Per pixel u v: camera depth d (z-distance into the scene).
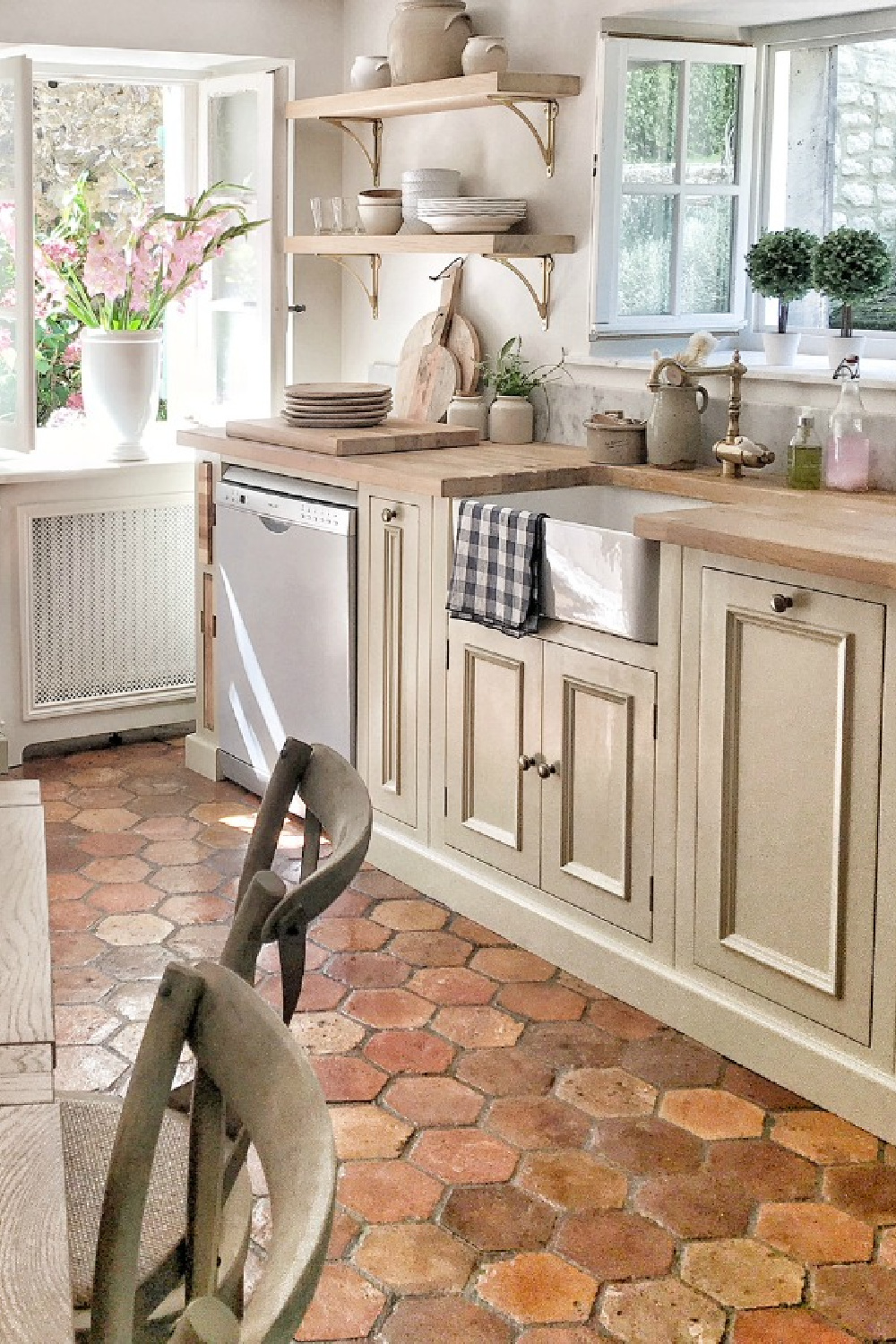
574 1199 2.57
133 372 4.88
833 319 4.18
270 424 4.41
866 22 3.98
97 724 4.98
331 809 1.56
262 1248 2.37
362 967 3.45
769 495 3.45
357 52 5.00
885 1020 2.73
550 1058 3.05
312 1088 1.00
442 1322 2.26
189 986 1.16
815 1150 2.72
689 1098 2.90
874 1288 2.34
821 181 4.20
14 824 1.91
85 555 4.86
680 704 3.05
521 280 4.43
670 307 4.36
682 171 4.27
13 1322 0.96
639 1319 2.27
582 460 3.99
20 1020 1.38
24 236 4.64
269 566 4.28
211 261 5.20
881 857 2.68
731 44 4.24
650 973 3.21
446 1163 2.68
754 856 2.94
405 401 4.77
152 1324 1.39
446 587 3.66
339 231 4.76
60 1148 1.16
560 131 4.24
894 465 3.53
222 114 5.09
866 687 2.65
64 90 5.48
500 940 3.60
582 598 3.24
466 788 3.70
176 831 4.27
